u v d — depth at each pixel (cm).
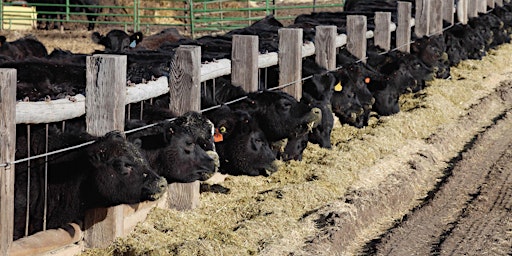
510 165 1420
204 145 936
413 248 997
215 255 869
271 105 1165
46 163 831
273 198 1067
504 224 1102
